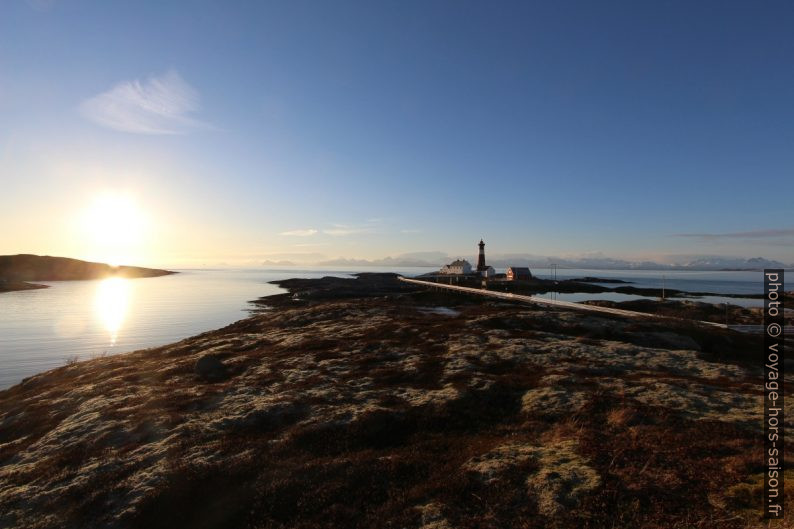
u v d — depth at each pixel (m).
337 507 13.23
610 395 21.25
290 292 173.88
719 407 19.66
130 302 142.75
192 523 13.17
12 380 48.25
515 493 12.80
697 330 46.44
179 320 100.50
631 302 88.38
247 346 41.34
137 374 32.69
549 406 20.61
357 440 17.95
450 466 15.15
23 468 17.52
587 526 11.07
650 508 11.59
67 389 31.31
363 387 24.92
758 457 13.88
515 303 84.56
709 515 11.01
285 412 20.91
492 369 27.78
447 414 20.16
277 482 14.48
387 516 12.59
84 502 14.25
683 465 13.72
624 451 14.83
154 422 20.55
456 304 83.25
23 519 13.87
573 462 14.26
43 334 79.81
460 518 11.94
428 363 29.14
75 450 18.27
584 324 46.25
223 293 186.12
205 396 24.41
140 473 15.61
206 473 15.20
